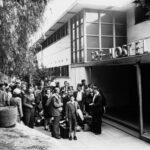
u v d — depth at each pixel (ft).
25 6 16.39
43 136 20.15
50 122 28.86
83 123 31.76
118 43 53.72
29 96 28.27
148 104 45.85
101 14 52.54
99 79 49.01
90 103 32.81
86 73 49.42
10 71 18.07
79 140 26.91
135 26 50.01
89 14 51.44
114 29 53.36
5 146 16.31
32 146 16.57
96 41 51.96
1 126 22.16
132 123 33.68
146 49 36.55
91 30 51.62
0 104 29.68
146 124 34.27
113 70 49.83
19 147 16.21
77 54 55.83
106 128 32.91
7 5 14.88
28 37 18.33
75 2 47.70
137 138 27.73
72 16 57.77
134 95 50.34
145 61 25.63
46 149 16.15
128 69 51.03
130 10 51.96
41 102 33.78
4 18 14.88
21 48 17.88
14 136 19.10
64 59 66.80
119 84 50.37
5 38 15.60
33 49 19.22
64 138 27.50
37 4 18.02
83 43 51.57
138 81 27.66
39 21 18.51
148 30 45.19
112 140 26.99
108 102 49.42
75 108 27.25
